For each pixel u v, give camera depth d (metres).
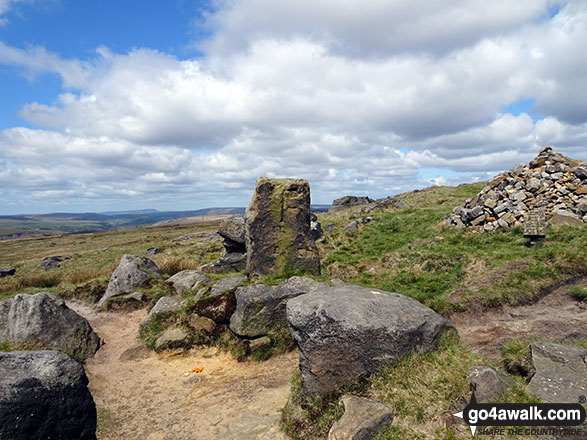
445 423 4.74
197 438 6.17
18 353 5.97
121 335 11.15
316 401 5.98
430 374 5.57
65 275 19.81
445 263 13.12
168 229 80.12
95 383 8.36
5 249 63.84
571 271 10.20
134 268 14.75
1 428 4.88
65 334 9.67
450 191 37.28
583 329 7.63
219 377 8.43
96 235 82.94
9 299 10.45
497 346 7.43
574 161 16.97
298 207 13.15
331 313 6.29
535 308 9.27
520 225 14.88
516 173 17.83
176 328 10.53
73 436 5.73
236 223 17.20
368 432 4.77
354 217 26.70
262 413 6.71
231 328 9.67
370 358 5.96
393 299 6.98
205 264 18.22
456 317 9.76
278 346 9.26
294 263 12.74
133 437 6.35
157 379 8.55
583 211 14.13
